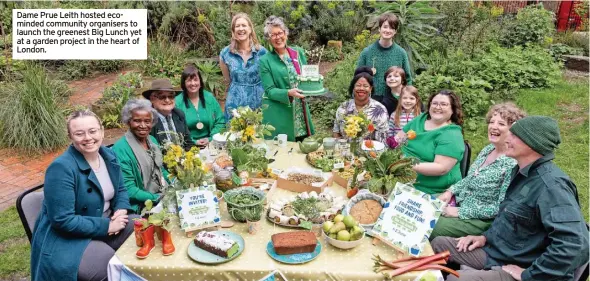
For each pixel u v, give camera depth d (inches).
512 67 323.0
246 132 128.8
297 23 406.9
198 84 173.8
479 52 337.7
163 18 372.5
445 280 100.7
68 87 299.7
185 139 159.6
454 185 130.7
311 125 192.5
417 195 95.9
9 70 283.9
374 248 95.6
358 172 116.3
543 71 332.5
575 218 89.0
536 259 93.0
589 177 201.0
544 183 93.5
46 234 106.3
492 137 120.0
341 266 88.7
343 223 95.8
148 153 133.3
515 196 99.0
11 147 231.6
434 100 134.7
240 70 190.7
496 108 122.3
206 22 370.9
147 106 127.2
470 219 118.7
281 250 90.7
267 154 143.3
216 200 102.6
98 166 113.3
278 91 173.5
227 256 90.0
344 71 300.4
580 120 266.4
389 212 97.3
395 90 181.5
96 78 350.3
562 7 456.1
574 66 382.6
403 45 277.0
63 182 102.8
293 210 105.4
